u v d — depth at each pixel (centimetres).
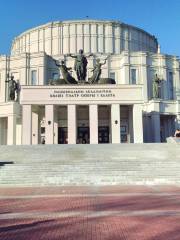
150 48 7738
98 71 4409
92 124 4103
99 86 4166
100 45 6888
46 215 1252
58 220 1159
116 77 6062
